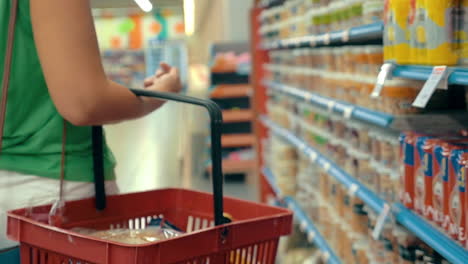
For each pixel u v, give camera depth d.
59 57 1.54
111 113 1.63
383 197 3.03
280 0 5.73
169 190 1.97
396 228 2.72
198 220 1.93
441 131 2.70
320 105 4.54
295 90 5.04
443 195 2.23
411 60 2.44
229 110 8.91
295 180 5.43
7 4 1.65
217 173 1.52
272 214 1.73
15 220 1.58
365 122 3.54
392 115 2.85
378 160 3.17
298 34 4.87
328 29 4.08
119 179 6.74
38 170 1.73
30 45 1.67
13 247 1.69
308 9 4.43
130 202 1.92
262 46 6.48
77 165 1.80
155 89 1.87
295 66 5.22
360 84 3.38
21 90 1.68
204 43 23.36
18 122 1.70
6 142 1.70
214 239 1.47
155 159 8.14
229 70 8.80
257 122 6.80
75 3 1.55
